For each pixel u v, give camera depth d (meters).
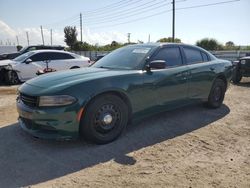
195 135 5.08
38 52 12.74
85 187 3.36
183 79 5.66
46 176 3.62
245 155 4.30
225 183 3.49
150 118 5.91
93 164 3.94
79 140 4.71
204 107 6.86
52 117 4.13
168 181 3.52
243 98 8.29
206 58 6.48
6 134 5.02
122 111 4.71
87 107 4.32
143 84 4.93
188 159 4.13
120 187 3.37
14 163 3.95
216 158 4.18
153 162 4.02
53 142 4.64
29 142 4.65
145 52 5.38
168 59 5.56
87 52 41.28
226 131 5.32
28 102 4.37
